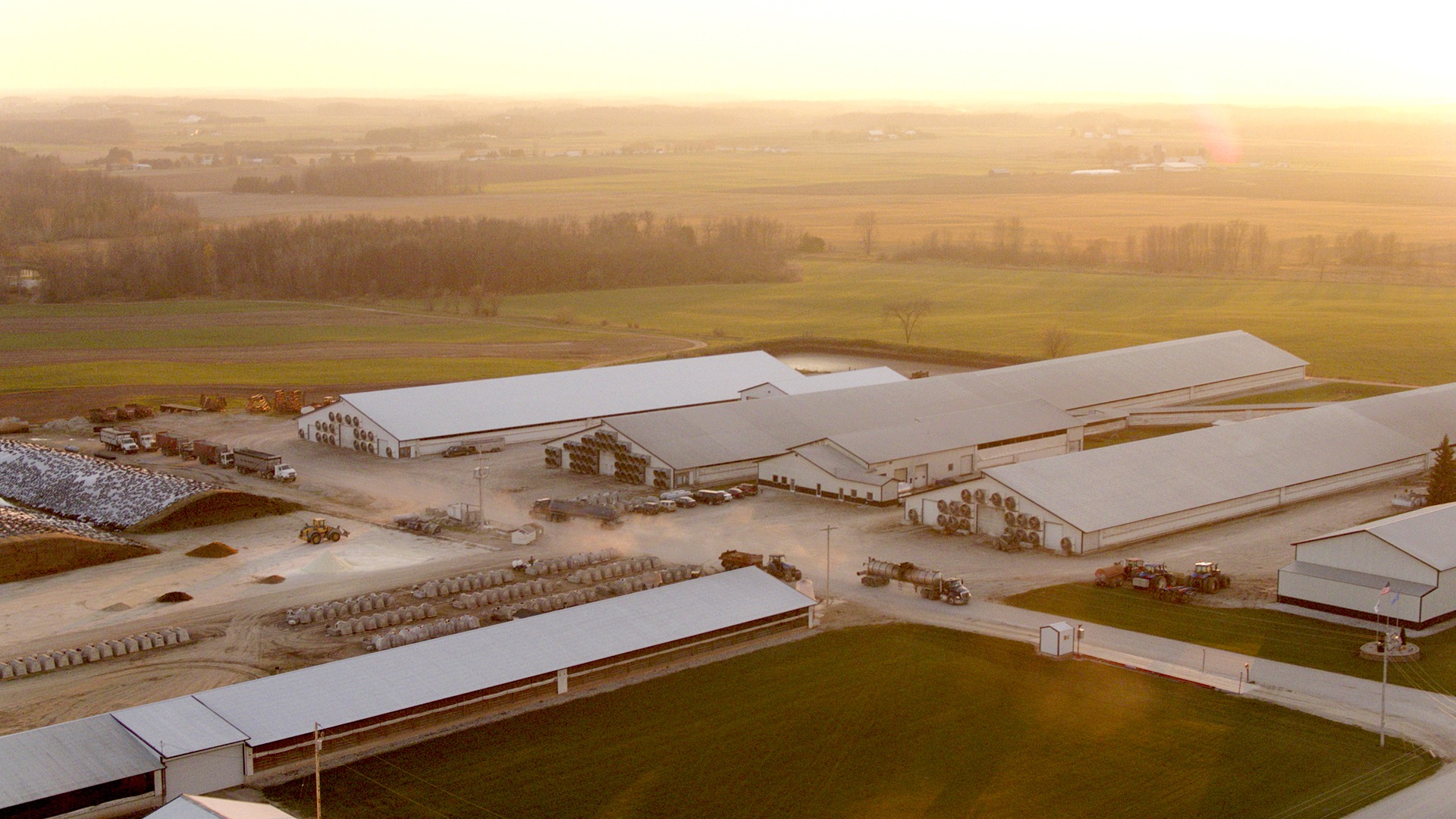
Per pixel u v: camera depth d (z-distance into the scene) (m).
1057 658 77.19
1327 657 77.12
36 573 95.19
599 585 88.12
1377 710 69.56
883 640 80.81
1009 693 72.38
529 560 96.81
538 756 65.12
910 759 64.62
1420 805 59.06
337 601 88.56
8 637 82.31
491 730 68.06
